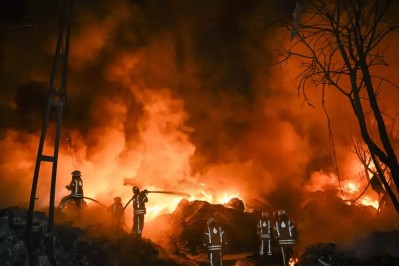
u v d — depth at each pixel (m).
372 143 7.75
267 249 14.89
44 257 10.71
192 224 17.56
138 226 14.37
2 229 10.84
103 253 12.38
